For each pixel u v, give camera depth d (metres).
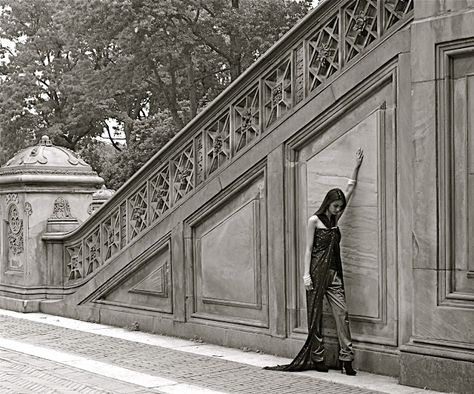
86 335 10.89
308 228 8.08
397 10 7.77
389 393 6.94
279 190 8.96
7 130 45.03
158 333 10.91
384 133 7.85
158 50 31.73
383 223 7.84
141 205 11.45
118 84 35.47
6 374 8.15
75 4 33.25
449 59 7.15
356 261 8.12
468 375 6.76
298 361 8.10
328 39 8.48
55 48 45.41
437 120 7.18
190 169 10.48
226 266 9.85
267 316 9.21
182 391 7.16
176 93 36.53
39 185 13.63
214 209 9.98
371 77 7.91
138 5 30.73
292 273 8.87
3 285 14.23
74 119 43.34
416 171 7.33
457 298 7.01
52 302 13.23
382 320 7.85
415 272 7.31
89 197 14.14
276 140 8.99
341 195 7.99
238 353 9.23
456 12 7.05
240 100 9.62
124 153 36.94
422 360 7.12
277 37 31.00
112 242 12.15
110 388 7.32
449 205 7.13
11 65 45.59
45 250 13.62
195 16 32.94
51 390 7.33
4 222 14.33
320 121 8.48
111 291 12.04
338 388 7.19
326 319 8.28
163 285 10.93
